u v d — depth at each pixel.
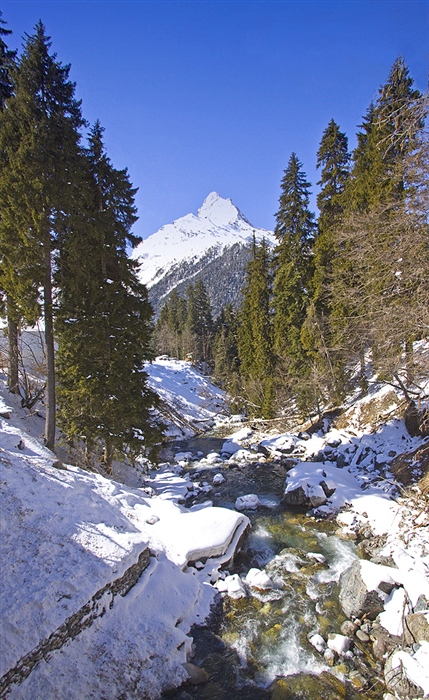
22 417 16.14
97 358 13.85
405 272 10.68
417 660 6.47
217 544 10.50
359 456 17.88
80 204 12.38
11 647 5.45
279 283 28.52
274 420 28.75
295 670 7.19
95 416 13.98
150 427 15.11
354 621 8.26
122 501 11.38
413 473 14.16
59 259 13.13
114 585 7.34
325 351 21.34
